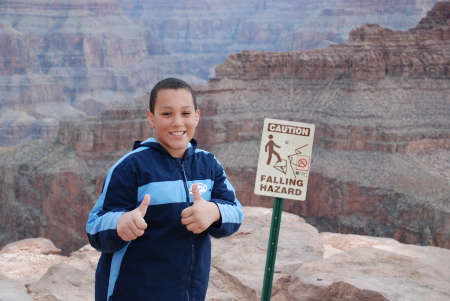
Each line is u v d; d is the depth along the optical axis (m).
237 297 8.94
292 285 8.81
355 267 9.24
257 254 10.32
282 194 6.17
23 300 8.34
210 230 5.28
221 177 5.62
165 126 5.21
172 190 5.16
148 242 5.10
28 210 84.00
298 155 6.16
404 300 7.70
